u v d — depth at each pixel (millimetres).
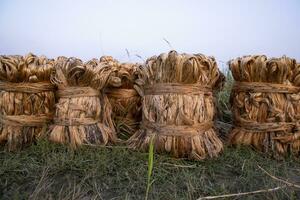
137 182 958
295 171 1101
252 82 1189
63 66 1157
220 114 1623
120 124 1406
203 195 906
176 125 1096
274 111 1154
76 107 1173
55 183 950
